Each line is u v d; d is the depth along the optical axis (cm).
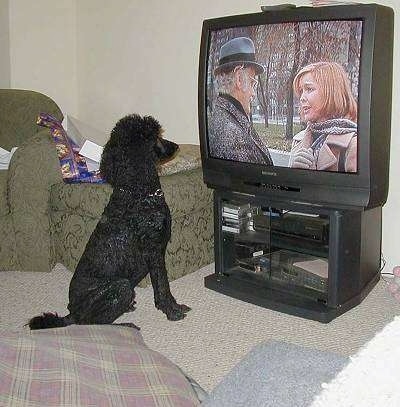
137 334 127
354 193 220
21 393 86
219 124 250
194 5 323
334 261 230
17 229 279
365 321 232
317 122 222
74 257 278
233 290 256
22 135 325
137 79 361
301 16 216
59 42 380
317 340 218
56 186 276
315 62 217
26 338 100
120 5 357
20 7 361
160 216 221
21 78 370
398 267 253
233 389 70
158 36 344
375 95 211
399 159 265
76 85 392
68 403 85
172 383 100
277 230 250
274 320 236
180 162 274
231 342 218
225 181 255
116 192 219
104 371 97
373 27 202
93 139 303
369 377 60
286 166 234
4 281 275
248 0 299
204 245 292
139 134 211
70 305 219
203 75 249
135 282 228
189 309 244
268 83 230
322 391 63
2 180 282
